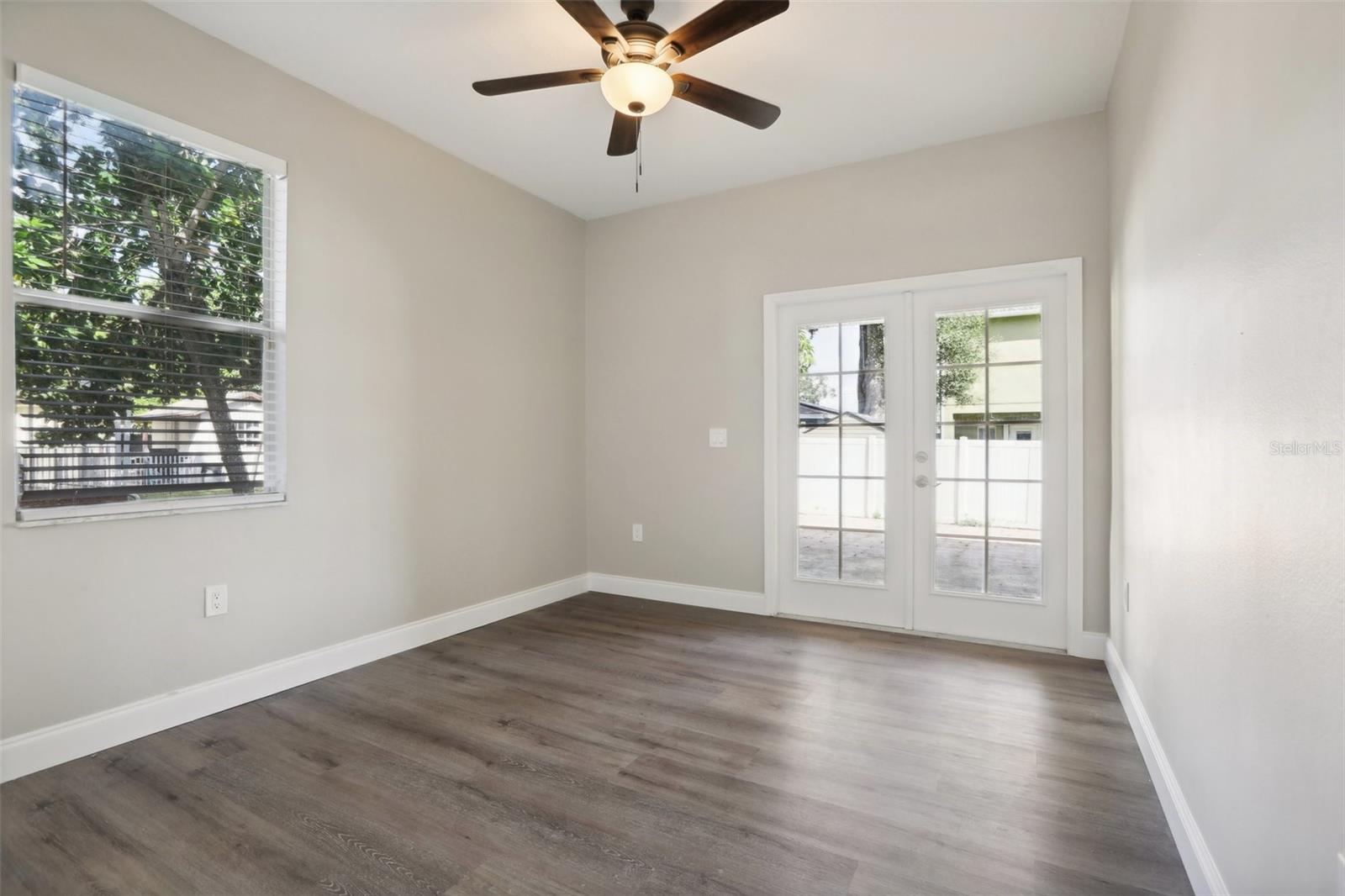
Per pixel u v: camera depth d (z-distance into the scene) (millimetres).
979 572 3551
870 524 3824
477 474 3832
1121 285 2789
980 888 1573
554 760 2221
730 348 4180
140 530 2398
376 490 3244
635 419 4543
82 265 2252
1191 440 1652
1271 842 1136
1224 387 1393
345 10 2422
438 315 3578
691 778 2098
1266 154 1162
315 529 2975
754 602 4113
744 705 2674
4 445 2082
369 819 1881
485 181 3881
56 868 1664
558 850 1735
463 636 3623
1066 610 3324
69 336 2227
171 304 2492
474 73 2857
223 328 2650
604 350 4668
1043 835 1784
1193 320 1635
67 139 2215
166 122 2434
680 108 3139
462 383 3725
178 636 2502
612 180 4016
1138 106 2334
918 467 3682
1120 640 2816
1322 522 949
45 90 2127
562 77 2344
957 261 3500
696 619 3982
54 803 1959
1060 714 2561
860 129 3369
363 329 3178
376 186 3232
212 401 2619
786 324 4051
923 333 3656
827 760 2211
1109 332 3154
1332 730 918
